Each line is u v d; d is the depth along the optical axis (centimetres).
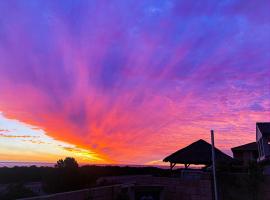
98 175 2345
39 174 2042
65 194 1204
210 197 1612
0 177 1938
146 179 1903
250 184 1548
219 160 1791
